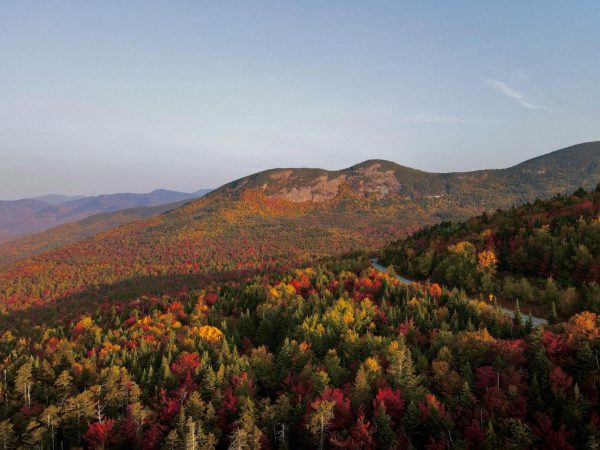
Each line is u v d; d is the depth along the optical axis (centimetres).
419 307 7288
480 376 4919
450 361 5484
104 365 7275
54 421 5462
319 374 5428
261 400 5403
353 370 5725
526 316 7219
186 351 7019
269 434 5031
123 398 5966
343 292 9306
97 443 5125
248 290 11138
